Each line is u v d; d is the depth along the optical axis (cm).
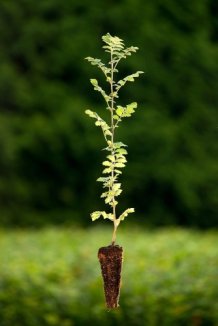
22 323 905
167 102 2377
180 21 2417
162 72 2373
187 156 2350
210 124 2394
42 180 2317
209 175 2352
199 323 883
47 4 2362
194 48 2405
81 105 2302
